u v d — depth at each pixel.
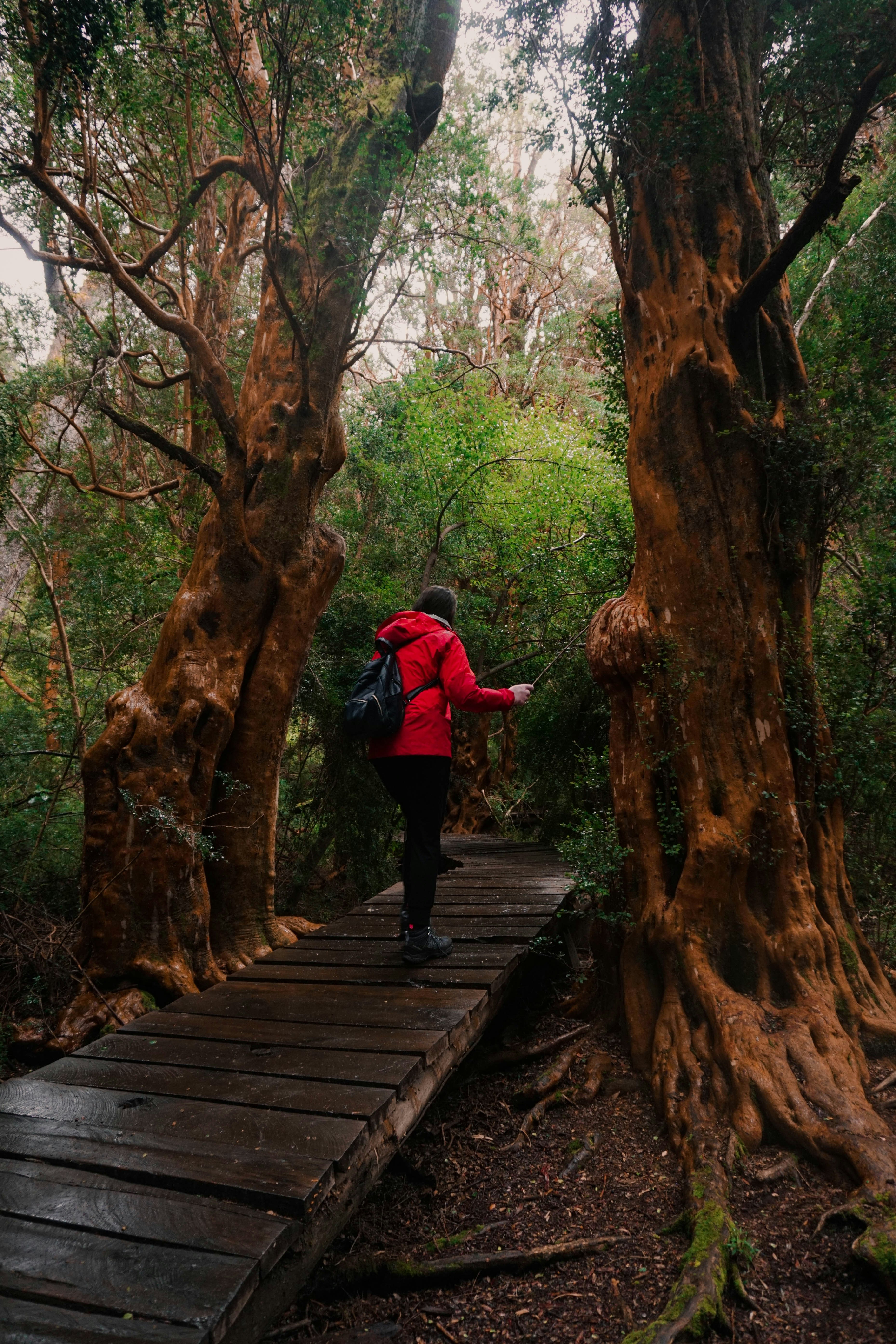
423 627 3.74
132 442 7.81
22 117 4.39
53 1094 2.59
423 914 3.79
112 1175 2.11
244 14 3.86
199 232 7.09
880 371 3.28
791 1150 2.42
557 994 4.28
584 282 15.53
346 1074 2.64
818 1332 1.82
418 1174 2.79
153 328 7.62
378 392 8.02
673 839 3.25
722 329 3.33
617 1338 1.87
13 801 5.57
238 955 4.60
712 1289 1.88
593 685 6.23
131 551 6.44
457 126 4.98
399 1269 2.20
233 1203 1.98
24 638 6.54
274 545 4.88
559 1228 2.35
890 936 3.64
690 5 3.45
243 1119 2.37
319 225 4.97
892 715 3.31
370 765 6.76
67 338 5.92
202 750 4.42
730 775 3.11
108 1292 1.66
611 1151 2.71
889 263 3.94
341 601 7.12
